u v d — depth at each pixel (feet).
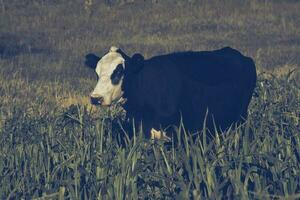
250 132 47.06
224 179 36.83
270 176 36.86
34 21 161.17
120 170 38.11
